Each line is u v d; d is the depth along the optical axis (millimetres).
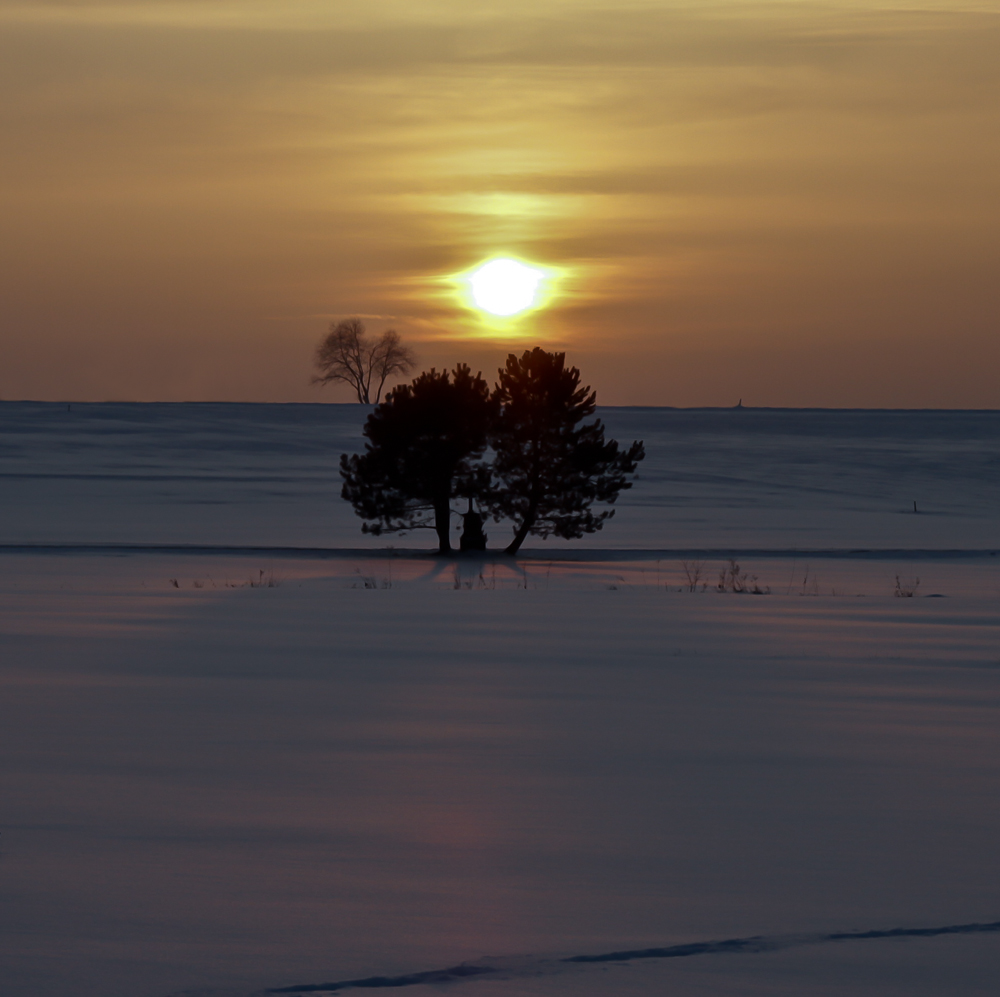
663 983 8617
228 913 10023
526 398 72625
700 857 11852
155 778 15195
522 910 10203
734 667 26281
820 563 67062
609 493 73688
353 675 24484
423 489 71812
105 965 8828
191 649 28422
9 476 124375
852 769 16031
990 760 16625
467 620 35719
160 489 115812
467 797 14328
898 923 9922
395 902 10383
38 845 12078
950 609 41062
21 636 30734
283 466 143625
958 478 142000
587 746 17516
